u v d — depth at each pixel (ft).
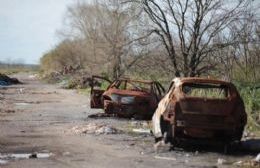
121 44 100.63
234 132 41.75
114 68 118.32
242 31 78.02
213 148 43.75
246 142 45.14
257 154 40.98
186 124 41.50
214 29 78.64
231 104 41.83
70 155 39.24
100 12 145.38
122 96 68.23
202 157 39.45
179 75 81.25
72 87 169.78
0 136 49.93
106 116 70.79
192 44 79.51
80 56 215.10
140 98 67.62
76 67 240.32
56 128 57.67
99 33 145.89
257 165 35.91
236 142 44.50
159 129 44.86
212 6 78.13
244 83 75.15
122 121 66.08
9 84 207.41
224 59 79.97
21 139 47.98
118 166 34.83
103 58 137.90
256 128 55.42
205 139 42.16
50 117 71.51
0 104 97.76
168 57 82.43
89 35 162.81
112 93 68.74
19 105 96.12
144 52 84.69
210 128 41.50
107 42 125.70
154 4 79.25
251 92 68.39
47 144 44.91
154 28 80.53
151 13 79.82
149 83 70.13
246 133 52.19
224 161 37.40
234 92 42.60
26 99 114.42
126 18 103.19
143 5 79.71
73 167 34.37
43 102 105.50
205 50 79.15
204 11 78.28
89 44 163.32
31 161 36.37
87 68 177.17
